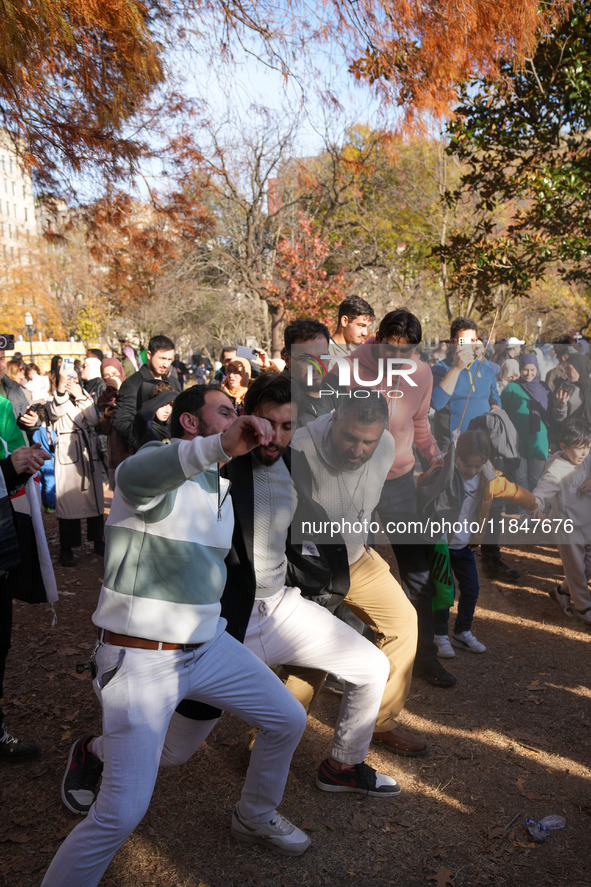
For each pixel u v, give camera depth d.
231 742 3.52
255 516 2.70
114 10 4.00
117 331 37.66
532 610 5.18
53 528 7.92
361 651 2.89
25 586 3.71
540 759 3.32
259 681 2.49
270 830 2.69
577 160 7.34
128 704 2.19
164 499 2.19
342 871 2.62
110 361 6.23
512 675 4.16
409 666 3.29
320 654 2.85
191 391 2.46
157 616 2.22
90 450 6.39
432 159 17.14
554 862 2.66
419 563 3.93
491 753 3.37
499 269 8.00
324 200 19.95
